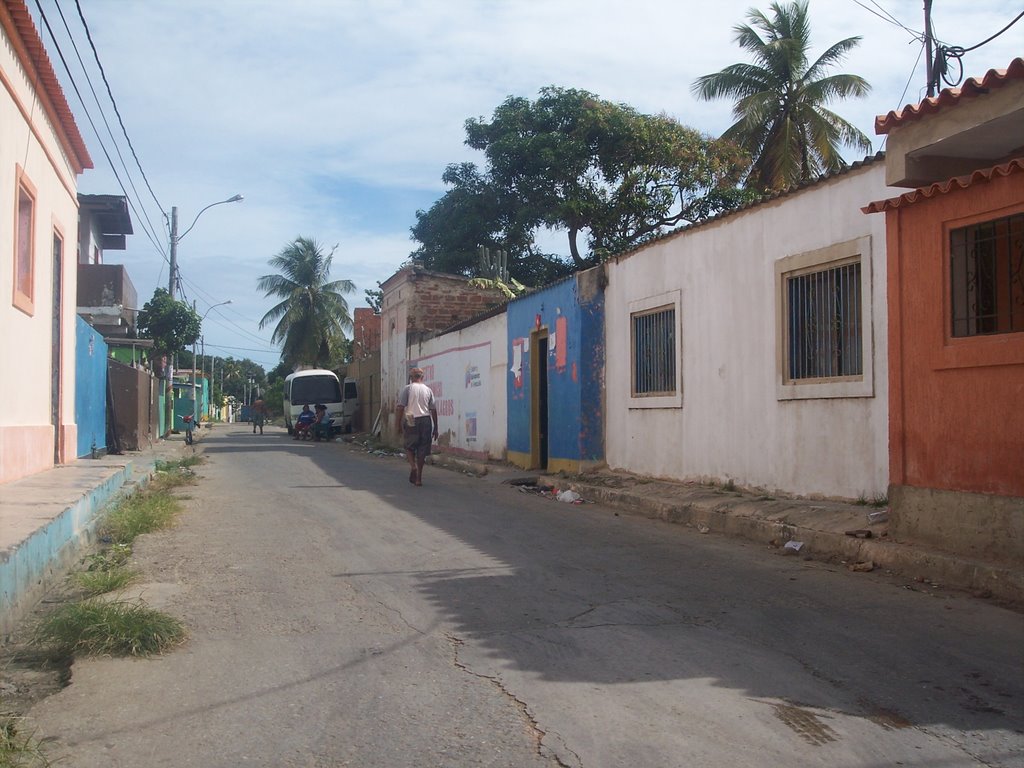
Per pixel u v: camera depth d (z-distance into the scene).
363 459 22.19
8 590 5.73
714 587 6.85
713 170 30.67
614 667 4.90
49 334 12.41
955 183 6.91
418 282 26.81
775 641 5.38
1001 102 6.62
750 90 27.11
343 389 40.00
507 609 6.18
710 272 11.62
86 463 13.87
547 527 9.95
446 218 34.72
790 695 4.46
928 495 7.30
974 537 6.85
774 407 10.31
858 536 7.86
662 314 12.93
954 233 7.07
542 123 32.25
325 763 3.71
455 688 4.59
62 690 4.63
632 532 9.65
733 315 11.11
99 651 5.18
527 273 34.03
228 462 20.61
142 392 23.03
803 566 7.67
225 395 96.06
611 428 14.41
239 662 5.05
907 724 4.10
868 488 8.88
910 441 7.52
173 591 6.76
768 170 27.14
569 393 15.16
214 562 7.89
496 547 8.61
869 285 8.82
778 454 10.24
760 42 26.78
